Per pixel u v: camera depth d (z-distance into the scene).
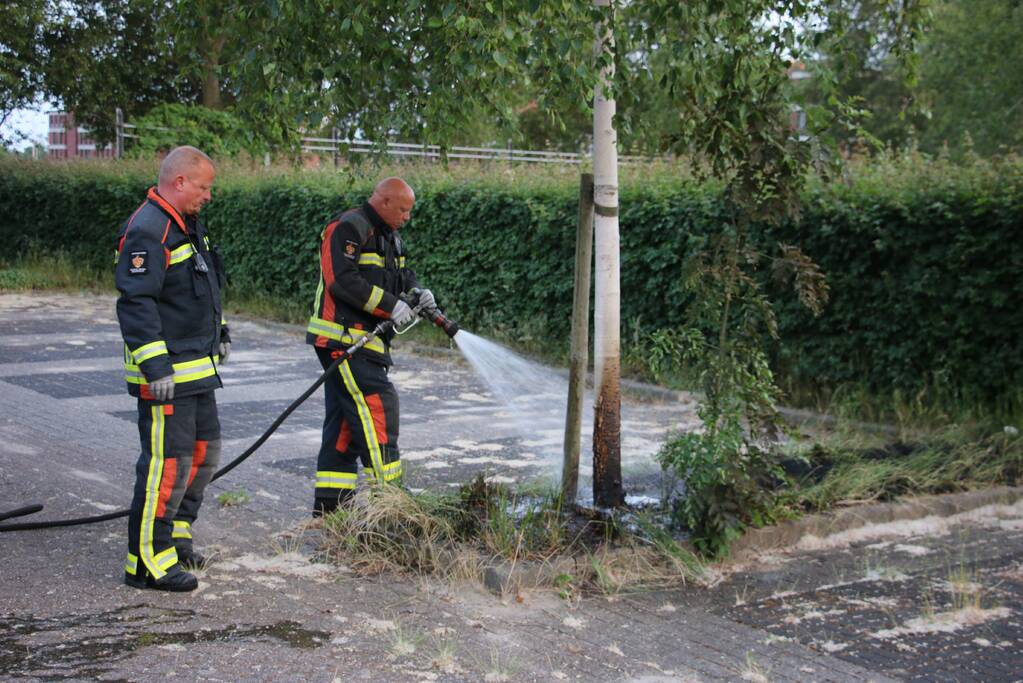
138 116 30.62
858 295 9.75
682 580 5.32
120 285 4.75
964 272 9.03
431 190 14.05
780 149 5.67
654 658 4.39
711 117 5.88
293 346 13.88
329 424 6.08
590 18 5.52
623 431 9.09
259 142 6.96
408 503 5.66
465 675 4.14
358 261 5.82
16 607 4.69
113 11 25.42
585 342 6.19
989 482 7.19
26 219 21.89
